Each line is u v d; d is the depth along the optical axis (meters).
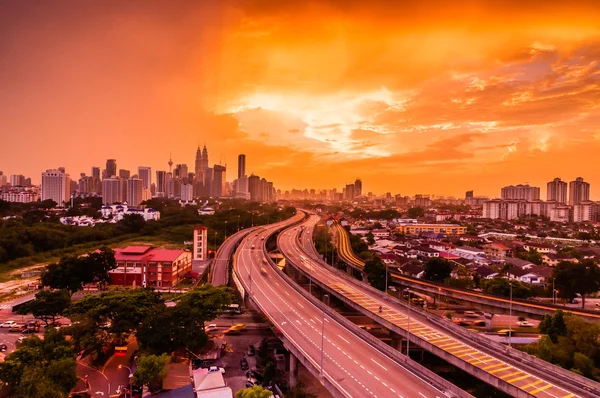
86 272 140.88
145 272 155.12
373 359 74.88
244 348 97.44
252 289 125.06
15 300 133.12
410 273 175.38
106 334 91.38
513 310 111.88
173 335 86.69
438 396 61.28
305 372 89.69
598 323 89.62
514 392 66.12
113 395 74.06
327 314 102.06
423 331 91.38
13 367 67.00
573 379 69.12
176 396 71.69
